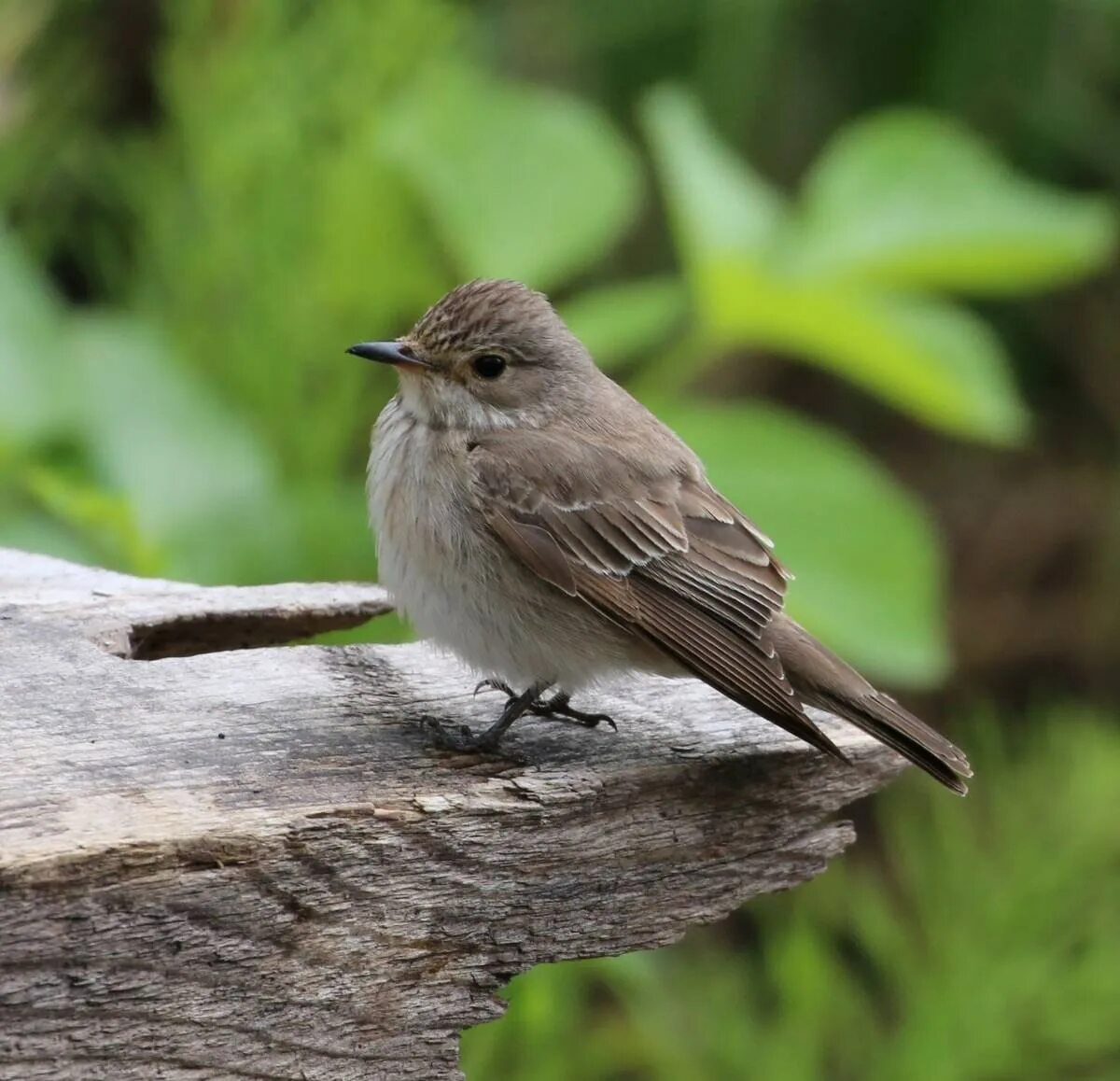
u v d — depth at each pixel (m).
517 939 6.82
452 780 6.77
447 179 11.83
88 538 11.70
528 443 8.37
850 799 7.69
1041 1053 11.29
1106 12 15.41
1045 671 17.30
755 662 7.66
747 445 11.33
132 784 6.34
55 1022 5.79
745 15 15.05
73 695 7.09
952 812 11.76
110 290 13.52
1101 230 11.27
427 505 8.20
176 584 8.48
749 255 11.12
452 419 8.56
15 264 11.45
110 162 13.21
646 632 7.99
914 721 7.69
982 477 17.42
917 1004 11.27
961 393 11.19
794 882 7.60
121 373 11.45
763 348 16.17
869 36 15.51
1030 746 13.64
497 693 8.06
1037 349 16.75
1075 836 11.27
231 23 12.86
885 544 11.17
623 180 11.97
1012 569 17.30
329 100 12.62
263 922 6.11
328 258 12.30
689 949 14.37
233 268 12.43
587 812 6.88
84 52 14.19
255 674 7.59
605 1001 12.91
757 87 15.25
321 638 11.34
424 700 7.75
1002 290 15.74
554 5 15.14
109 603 8.15
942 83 15.48
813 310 11.15
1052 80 15.55
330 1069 6.40
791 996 11.45
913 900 12.92
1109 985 11.02
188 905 5.93
